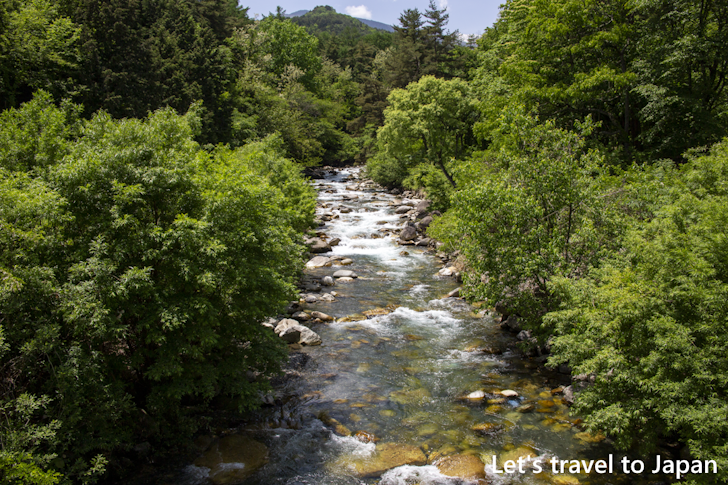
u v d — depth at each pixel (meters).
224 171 9.57
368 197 42.22
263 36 65.12
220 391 9.69
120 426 7.39
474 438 8.40
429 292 17.80
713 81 20.33
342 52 108.12
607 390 7.48
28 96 27.72
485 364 11.66
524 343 11.79
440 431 8.66
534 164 11.92
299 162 53.09
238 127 42.69
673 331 6.54
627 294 7.16
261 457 7.87
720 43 17.91
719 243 6.86
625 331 7.44
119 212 7.34
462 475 7.26
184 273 7.52
